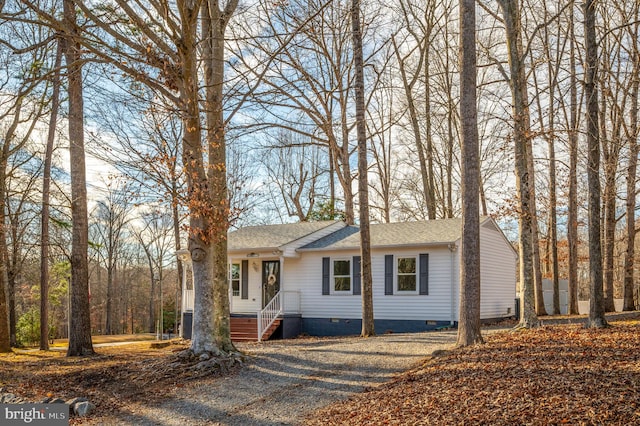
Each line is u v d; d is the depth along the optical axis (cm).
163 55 1101
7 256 2322
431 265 2100
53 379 1194
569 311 2331
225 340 1269
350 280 2264
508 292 2495
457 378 873
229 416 862
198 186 1106
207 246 1216
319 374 1111
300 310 2364
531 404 680
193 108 1099
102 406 963
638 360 848
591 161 1354
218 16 1220
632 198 2170
